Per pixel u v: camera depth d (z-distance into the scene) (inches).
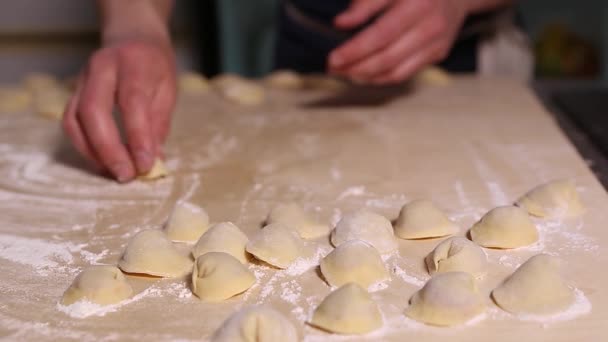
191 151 43.2
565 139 42.6
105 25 45.6
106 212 36.8
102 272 30.5
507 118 46.3
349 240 32.2
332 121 47.2
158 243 32.1
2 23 75.2
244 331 27.8
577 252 32.0
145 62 40.9
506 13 59.8
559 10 96.7
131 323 29.2
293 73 59.8
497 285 30.4
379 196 37.3
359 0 43.5
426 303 28.8
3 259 33.2
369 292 30.2
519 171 39.0
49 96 52.1
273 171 40.3
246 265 31.9
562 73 89.4
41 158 43.1
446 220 33.8
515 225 32.5
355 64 43.8
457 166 39.9
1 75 77.2
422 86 54.8
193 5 80.4
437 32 45.1
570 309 29.0
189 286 31.0
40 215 36.7
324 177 39.5
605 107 46.8
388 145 43.0
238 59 84.6
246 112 49.7
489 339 28.0
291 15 61.7
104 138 38.9
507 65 61.4
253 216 35.9
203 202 37.4
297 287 30.7
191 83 56.2
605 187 37.5
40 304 30.3
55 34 76.7
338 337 28.3
